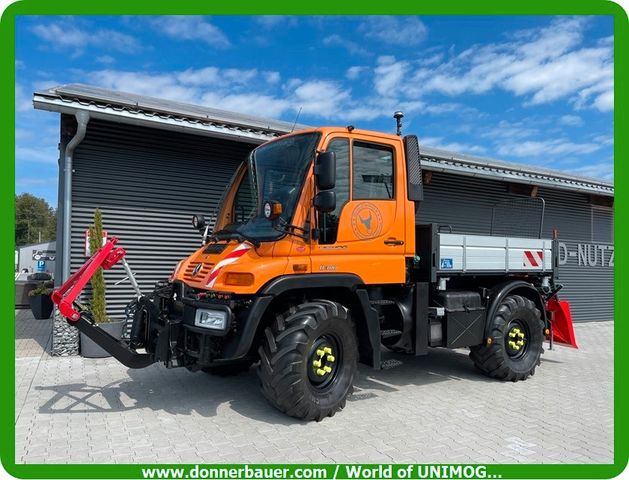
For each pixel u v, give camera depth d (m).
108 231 7.54
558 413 4.96
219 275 4.45
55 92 6.57
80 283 4.56
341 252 4.80
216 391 5.36
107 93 7.89
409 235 5.38
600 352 8.54
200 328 4.32
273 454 3.77
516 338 6.41
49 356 6.94
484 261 6.24
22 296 15.58
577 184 12.09
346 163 4.92
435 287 5.84
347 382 4.72
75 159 7.29
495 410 5.02
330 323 4.52
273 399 4.32
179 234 8.11
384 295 5.63
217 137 7.67
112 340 4.55
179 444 3.92
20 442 3.91
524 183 11.16
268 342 4.36
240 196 5.42
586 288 13.11
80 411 4.66
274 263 4.36
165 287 5.27
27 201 76.00
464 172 10.16
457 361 7.37
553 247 7.27
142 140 7.79
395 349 5.76
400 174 5.36
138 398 5.07
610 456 3.88
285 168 4.91
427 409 4.99
